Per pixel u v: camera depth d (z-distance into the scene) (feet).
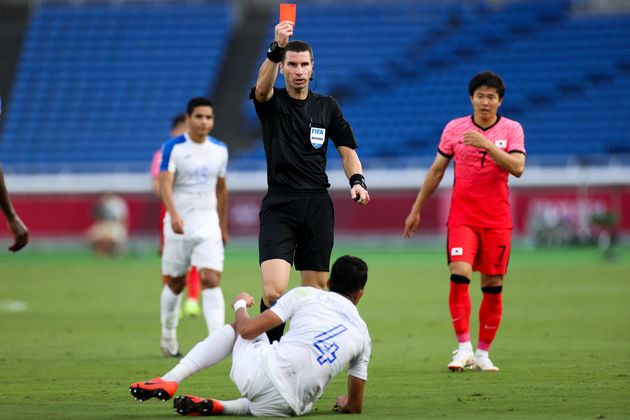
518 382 96.12
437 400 85.25
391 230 401.70
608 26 506.48
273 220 90.27
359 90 495.00
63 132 489.26
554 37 503.61
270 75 88.53
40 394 91.09
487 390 91.04
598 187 393.70
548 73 485.56
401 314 175.42
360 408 77.30
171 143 125.18
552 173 396.57
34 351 127.85
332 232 91.86
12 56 526.98
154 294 222.48
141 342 138.62
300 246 91.76
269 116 91.25
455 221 108.58
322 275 91.61
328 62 506.07
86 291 230.27
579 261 314.14
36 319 171.22
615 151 451.53
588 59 490.08
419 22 520.01
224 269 285.84
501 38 507.30
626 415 76.13
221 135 480.64
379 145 467.93
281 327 90.22
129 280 262.67
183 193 125.59
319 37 517.55
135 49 522.47
